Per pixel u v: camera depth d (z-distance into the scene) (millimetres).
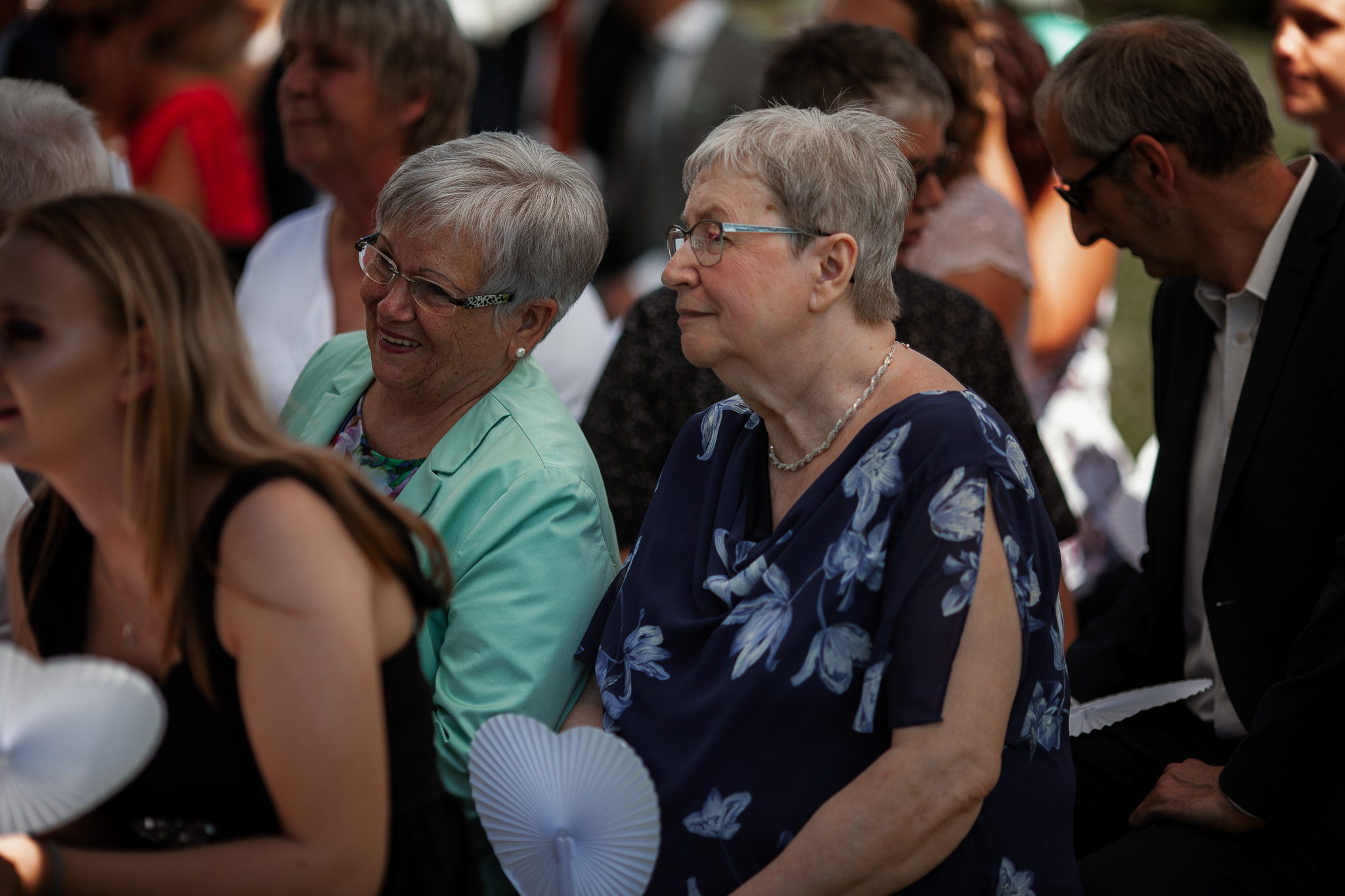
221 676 4191
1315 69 9805
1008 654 4859
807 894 4742
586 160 14008
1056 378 10500
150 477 4129
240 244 13047
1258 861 5906
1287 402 6207
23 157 6691
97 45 12539
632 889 4758
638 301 7531
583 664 5977
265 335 8945
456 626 5875
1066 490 10055
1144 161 6504
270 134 13891
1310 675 5602
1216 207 6504
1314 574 6117
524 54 15055
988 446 5004
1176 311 7301
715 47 13562
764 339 5375
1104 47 6586
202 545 4121
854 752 4977
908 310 7121
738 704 5078
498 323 6129
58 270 4035
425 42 8562
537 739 4793
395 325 6059
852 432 5387
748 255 5309
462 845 4863
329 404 6852
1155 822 6250
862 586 4984
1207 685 6707
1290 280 6324
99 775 3814
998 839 4988
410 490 6219
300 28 8492
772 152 5293
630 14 13617
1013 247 8914
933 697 4723
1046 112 6879
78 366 4051
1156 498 7156
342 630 4129
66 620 4699
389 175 8789
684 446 6059
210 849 4141
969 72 9156
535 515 5957
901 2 9188
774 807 5016
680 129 13508
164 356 4117
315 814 4117
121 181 8500
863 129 5461
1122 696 6855
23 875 3979
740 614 5242
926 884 4898
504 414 6234
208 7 13047
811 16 10672
